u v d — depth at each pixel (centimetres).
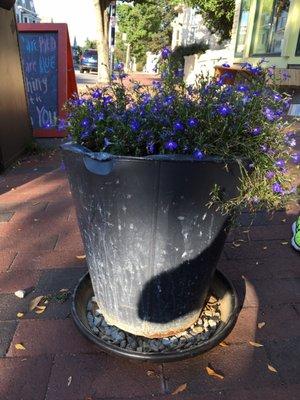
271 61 908
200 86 182
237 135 162
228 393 173
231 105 169
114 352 181
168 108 169
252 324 213
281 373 184
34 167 484
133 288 182
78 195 171
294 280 252
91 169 156
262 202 183
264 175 168
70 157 164
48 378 179
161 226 162
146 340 200
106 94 183
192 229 166
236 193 169
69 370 183
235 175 162
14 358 190
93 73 2780
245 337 204
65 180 437
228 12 1480
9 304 227
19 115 514
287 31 836
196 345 185
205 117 163
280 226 319
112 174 152
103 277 188
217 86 177
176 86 185
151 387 176
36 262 270
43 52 628
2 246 291
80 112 177
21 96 525
